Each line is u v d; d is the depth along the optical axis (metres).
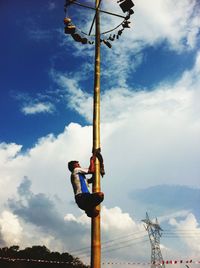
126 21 9.23
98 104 7.43
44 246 75.12
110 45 9.31
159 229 57.72
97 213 5.91
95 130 7.00
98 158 6.54
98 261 5.61
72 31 9.16
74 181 6.05
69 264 73.25
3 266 68.00
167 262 24.80
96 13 9.08
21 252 72.44
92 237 5.80
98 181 6.27
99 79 7.91
